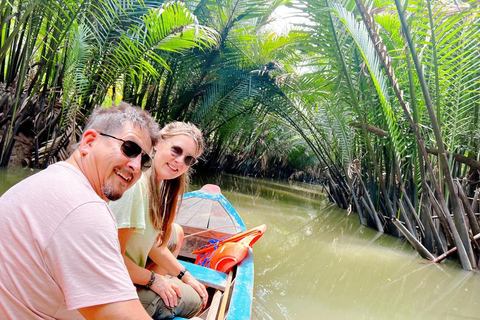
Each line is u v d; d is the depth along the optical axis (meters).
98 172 1.01
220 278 2.24
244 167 16.83
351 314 2.68
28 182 0.91
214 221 3.75
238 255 2.42
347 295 3.08
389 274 3.88
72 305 0.83
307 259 4.06
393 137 4.97
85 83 6.10
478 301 3.32
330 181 10.11
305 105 8.93
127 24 6.50
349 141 7.55
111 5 6.07
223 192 8.40
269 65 8.80
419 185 5.65
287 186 15.52
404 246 5.41
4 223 0.87
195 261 2.94
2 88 5.76
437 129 4.14
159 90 9.09
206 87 9.20
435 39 3.99
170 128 1.71
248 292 1.97
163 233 1.85
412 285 3.60
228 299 2.12
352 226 6.74
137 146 1.03
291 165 20.50
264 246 4.30
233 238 2.95
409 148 5.28
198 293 1.96
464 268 4.30
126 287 0.89
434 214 5.22
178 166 1.66
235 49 8.45
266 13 7.88
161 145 1.68
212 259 2.59
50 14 5.38
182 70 8.40
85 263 0.84
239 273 2.26
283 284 3.09
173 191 1.80
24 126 6.16
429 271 4.13
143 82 8.02
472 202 4.91
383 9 4.07
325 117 8.23
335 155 8.59
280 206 7.95
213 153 13.43
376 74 4.51
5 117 5.64
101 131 1.02
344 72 5.59
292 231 5.51
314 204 9.70
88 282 0.84
